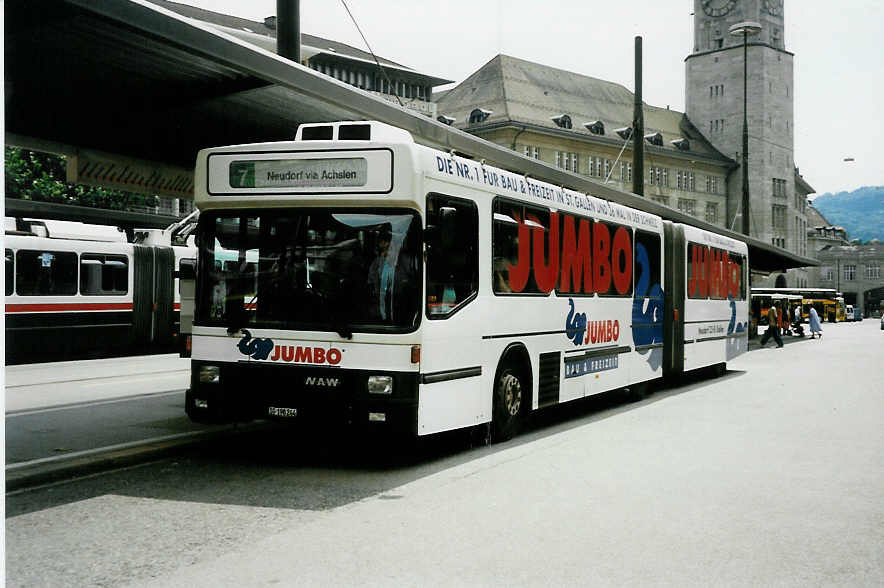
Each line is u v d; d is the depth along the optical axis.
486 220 9.63
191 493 7.44
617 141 92.94
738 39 111.25
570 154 89.50
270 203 8.50
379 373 8.09
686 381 19.33
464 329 9.13
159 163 14.38
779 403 14.77
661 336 15.80
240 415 8.48
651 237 15.28
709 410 13.73
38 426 10.46
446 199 8.77
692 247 17.61
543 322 11.09
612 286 13.48
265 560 5.50
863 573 5.35
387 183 8.17
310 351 8.27
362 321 8.18
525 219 10.63
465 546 5.86
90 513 6.71
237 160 8.59
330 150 8.32
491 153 13.79
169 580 5.09
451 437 10.67
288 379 8.32
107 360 23.28
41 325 22.50
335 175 8.30
